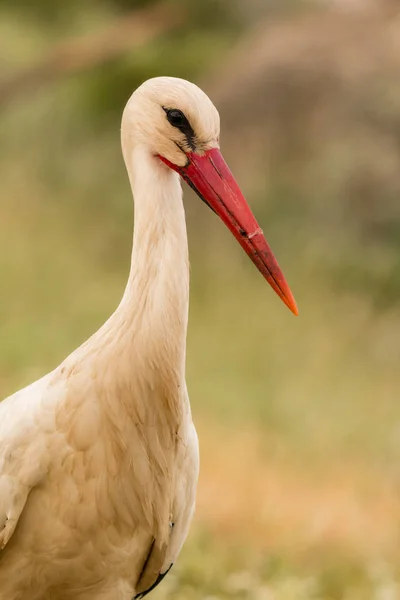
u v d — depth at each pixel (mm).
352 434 13656
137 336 4852
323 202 18922
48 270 18062
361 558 10062
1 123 22531
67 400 4852
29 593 5156
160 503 5090
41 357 14344
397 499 12055
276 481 12188
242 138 19984
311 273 18094
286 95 20125
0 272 17688
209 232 18875
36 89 23438
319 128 19734
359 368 16234
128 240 19391
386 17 21125
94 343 4934
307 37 21062
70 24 28547
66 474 4852
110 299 17344
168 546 5402
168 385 4914
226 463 12438
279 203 19141
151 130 4875
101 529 4973
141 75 22172
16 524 4910
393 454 13109
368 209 18766
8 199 20328
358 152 19172
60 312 16703
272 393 14898
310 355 16344
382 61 20172
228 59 22188
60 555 4988
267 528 10703
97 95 22031
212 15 24875
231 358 16031
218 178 4949
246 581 8180
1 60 24672
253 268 18312
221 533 10445
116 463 4895
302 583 8500
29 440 4859
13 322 15867
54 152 21422
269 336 16703
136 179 4902
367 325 17062
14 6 28938
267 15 24078
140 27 25062
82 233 19562
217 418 13820
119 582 5234
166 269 4828
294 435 13570
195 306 17359
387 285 17844
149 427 4945
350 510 11508
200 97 4898
